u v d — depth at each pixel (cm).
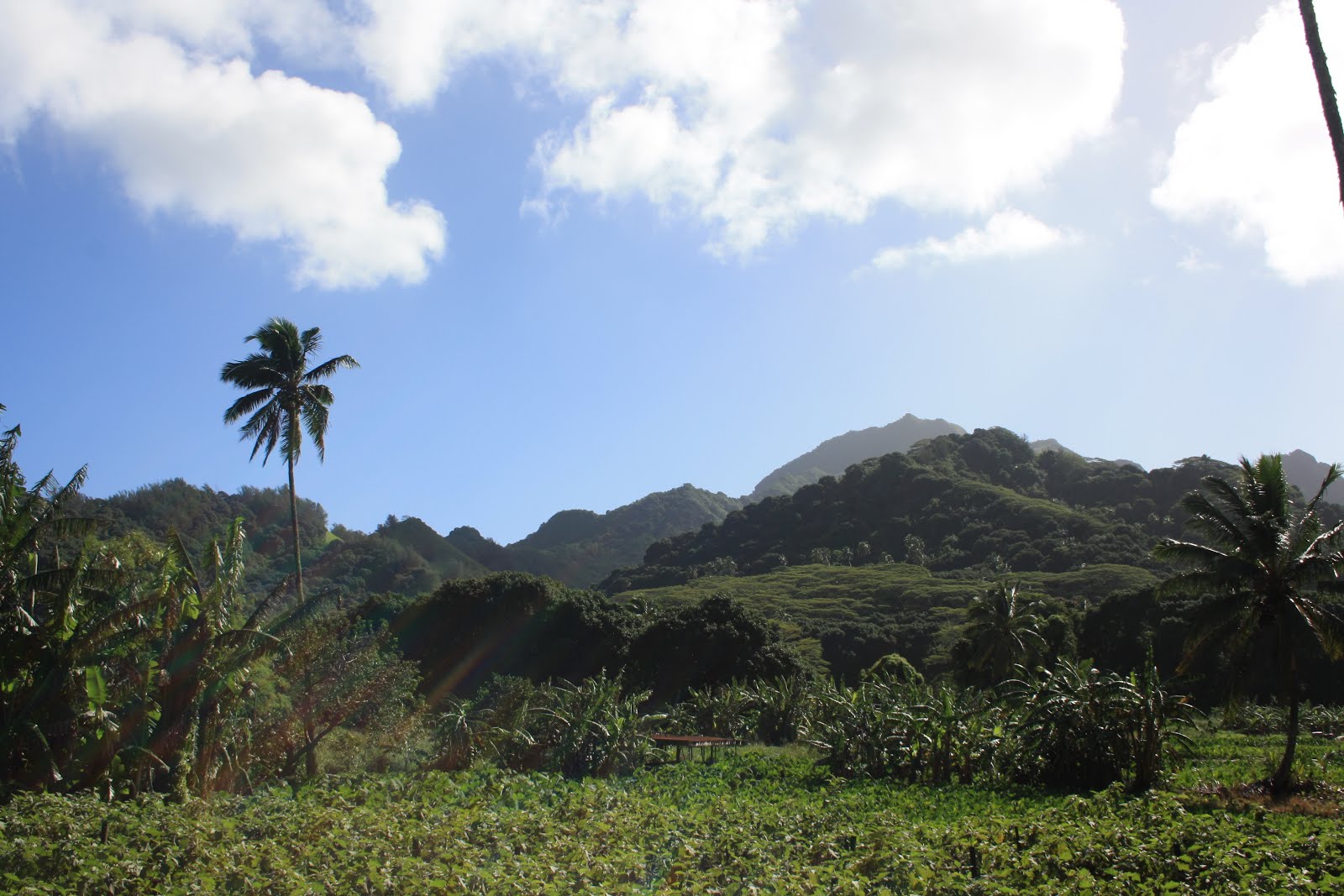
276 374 3922
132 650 2947
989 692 4019
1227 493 3375
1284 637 3203
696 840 1895
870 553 13588
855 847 1933
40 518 3103
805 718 4997
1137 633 6556
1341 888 1520
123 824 1883
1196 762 3831
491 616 6869
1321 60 1225
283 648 2952
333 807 2175
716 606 7112
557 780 2741
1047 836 1878
